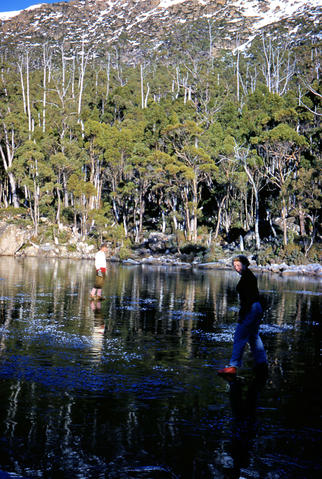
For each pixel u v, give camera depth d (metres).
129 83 106.31
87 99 93.12
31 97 88.31
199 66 112.81
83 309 11.80
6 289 16.08
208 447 3.73
